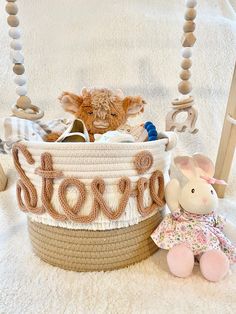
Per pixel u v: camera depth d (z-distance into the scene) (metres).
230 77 1.05
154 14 1.09
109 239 0.58
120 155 0.54
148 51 1.07
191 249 0.59
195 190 0.60
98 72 1.07
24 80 0.72
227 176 0.88
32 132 0.60
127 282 0.58
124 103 0.68
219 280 0.59
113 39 1.07
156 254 0.66
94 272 0.60
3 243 0.71
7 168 1.05
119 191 0.55
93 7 1.08
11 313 0.52
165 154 0.61
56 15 1.08
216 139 1.04
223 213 0.82
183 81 0.73
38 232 0.62
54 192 0.56
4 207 0.86
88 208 0.55
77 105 0.67
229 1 1.14
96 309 0.52
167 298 0.54
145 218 0.61
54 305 0.53
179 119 1.03
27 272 0.61
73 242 0.58
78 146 0.52
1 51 1.09
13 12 0.69
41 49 1.09
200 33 1.07
